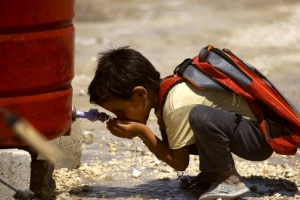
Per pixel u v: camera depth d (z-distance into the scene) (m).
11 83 7.33
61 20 7.69
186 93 8.07
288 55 23.70
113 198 8.61
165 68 20.89
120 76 7.90
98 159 10.55
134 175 9.57
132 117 8.13
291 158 10.75
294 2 40.56
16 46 7.29
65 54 7.82
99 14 34.97
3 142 7.47
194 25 31.72
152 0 40.88
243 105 8.23
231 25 31.66
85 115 8.40
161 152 8.23
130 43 26.25
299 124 8.16
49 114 7.69
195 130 7.97
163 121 8.20
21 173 7.52
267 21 32.91
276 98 8.28
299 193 8.88
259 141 8.26
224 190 8.14
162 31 29.70
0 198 7.51
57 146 9.61
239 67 8.25
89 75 19.28
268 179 9.48
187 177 9.24
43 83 7.55
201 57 8.44
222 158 8.06
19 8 7.23
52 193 8.65
